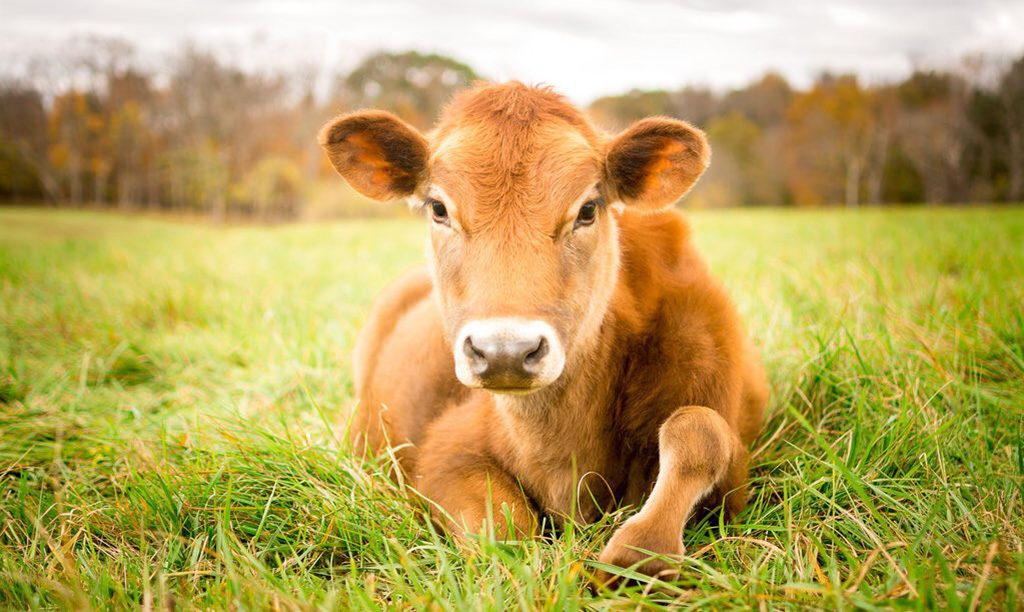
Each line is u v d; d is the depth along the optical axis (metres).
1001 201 55.91
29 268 10.26
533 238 2.69
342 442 3.48
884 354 3.91
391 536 2.81
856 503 2.84
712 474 2.69
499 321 2.53
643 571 2.37
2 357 5.23
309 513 2.94
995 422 3.37
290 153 67.06
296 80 71.94
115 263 10.84
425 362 3.83
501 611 2.14
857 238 10.84
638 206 3.13
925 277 6.18
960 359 3.86
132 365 5.28
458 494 3.00
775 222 17.78
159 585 2.33
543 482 3.10
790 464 3.13
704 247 10.48
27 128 71.56
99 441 3.69
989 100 57.88
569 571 2.40
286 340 5.53
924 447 3.07
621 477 3.12
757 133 63.34
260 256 11.66
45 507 3.17
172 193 72.56
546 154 2.79
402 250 12.02
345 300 7.21
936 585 2.19
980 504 2.69
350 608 2.26
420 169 3.09
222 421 3.87
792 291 5.77
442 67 74.81
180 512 2.97
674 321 3.16
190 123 70.56
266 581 2.41
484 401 3.30
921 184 61.06
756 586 2.20
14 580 2.51
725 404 3.09
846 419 3.51
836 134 60.78
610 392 3.08
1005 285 5.15
